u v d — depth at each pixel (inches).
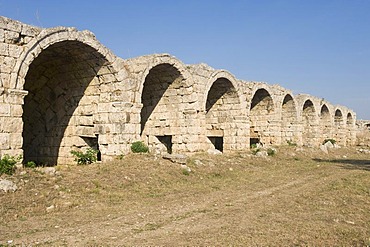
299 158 1135.6
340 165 1010.7
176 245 308.2
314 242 326.6
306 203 505.0
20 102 596.1
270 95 1365.7
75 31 685.9
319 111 1823.3
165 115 1019.3
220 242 318.0
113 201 487.5
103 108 802.8
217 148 1289.4
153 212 439.2
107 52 756.6
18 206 424.2
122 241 319.6
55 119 900.6
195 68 992.9
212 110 1220.5
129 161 721.0
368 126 2842.0
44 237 329.4
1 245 301.6
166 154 793.6
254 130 1434.5
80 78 832.9
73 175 585.0
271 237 336.2
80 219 397.4
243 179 735.1
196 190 598.9
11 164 542.3
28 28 613.0
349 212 460.1
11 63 588.1
